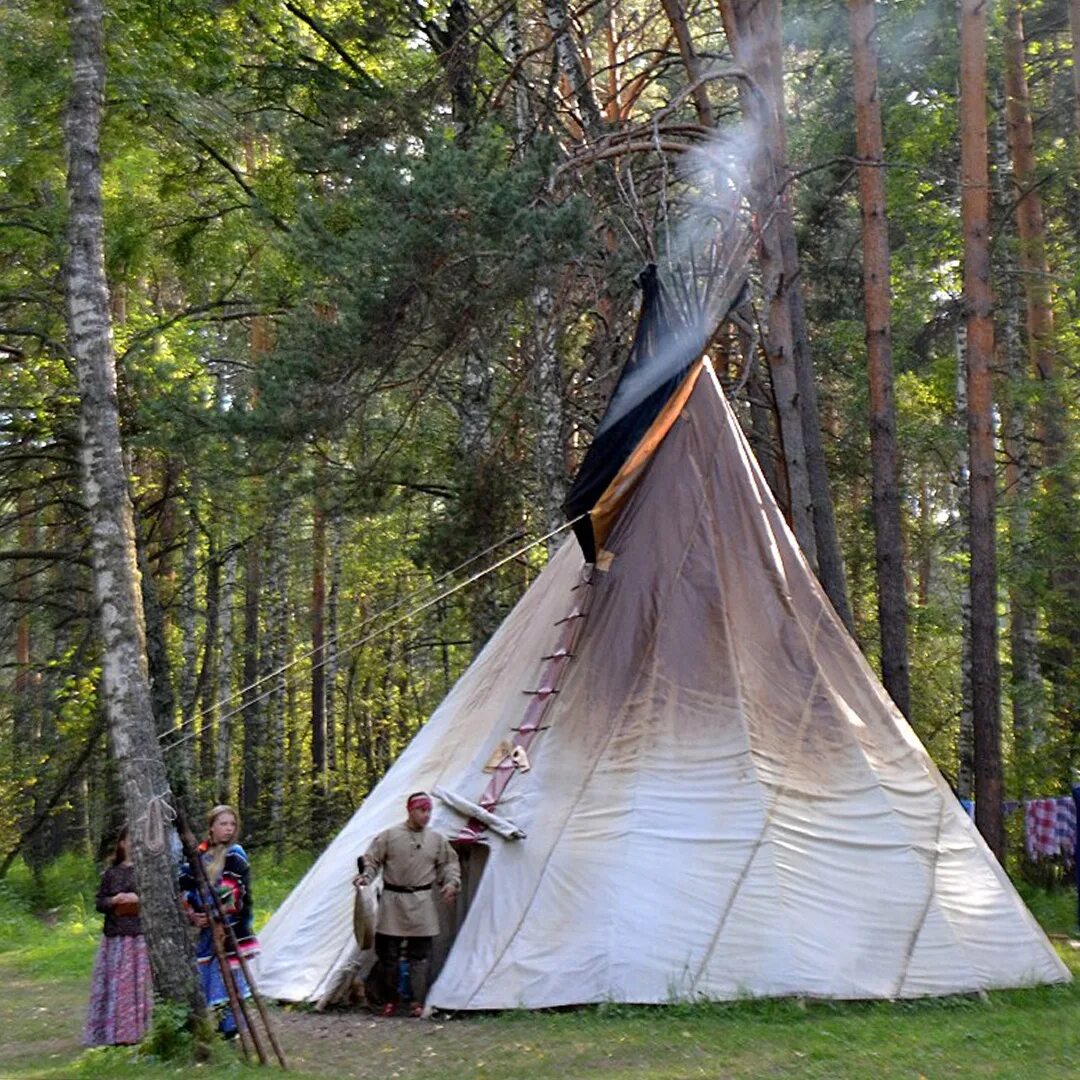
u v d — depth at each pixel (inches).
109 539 367.6
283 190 927.7
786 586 464.8
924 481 1219.2
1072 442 855.7
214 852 369.7
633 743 429.7
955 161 964.6
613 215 655.8
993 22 858.1
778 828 414.6
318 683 1251.8
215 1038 350.9
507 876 411.2
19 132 724.0
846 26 894.4
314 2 964.0
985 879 433.7
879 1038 356.8
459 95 860.0
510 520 808.3
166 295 1217.4
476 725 470.0
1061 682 826.8
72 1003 474.0
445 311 581.6
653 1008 387.2
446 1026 381.7
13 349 891.4
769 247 610.9
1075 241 964.6
